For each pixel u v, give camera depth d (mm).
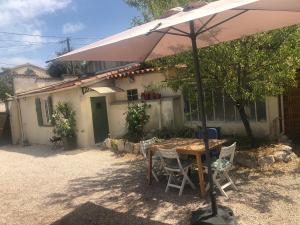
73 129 14703
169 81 9695
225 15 5391
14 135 19562
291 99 10422
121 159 11492
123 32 5656
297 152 9203
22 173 11102
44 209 7355
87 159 12133
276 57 7914
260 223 5570
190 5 5031
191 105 12375
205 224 5027
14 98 19047
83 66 27594
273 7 4367
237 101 9062
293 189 6883
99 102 14922
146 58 7367
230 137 10812
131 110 13000
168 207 6660
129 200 7301
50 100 16375
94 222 6328
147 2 10477
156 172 9070
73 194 8188
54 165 11797
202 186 6918
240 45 8078
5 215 7219
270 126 10312
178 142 8039
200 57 8523
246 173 8125
